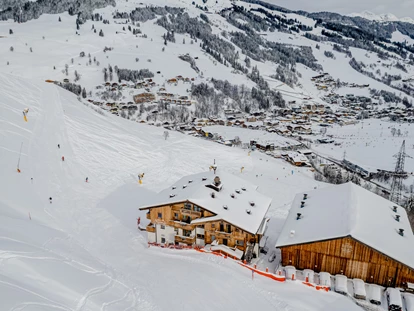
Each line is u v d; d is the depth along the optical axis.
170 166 73.88
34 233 32.28
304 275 32.19
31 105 77.56
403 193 76.75
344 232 31.42
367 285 31.30
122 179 63.09
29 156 57.78
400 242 32.19
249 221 35.50
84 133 75.12
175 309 24.17
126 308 22.83
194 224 36.28
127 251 36.25
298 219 37.81
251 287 28.72
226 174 44.47
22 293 19.72
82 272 26.09
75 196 51.50
